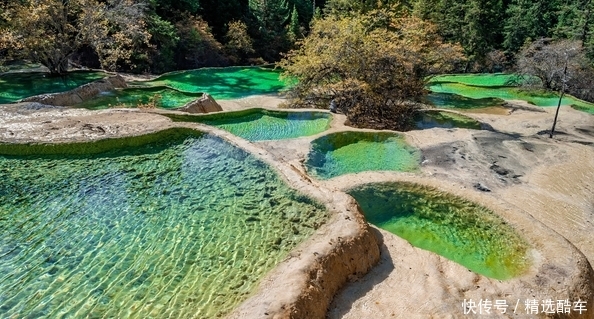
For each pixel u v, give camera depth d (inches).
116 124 521.3
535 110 888.3
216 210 353.1
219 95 943.0
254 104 877.2
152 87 867.4
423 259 311.0
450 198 415.5
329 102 794.8
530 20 1365.7
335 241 286.0
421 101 852.0
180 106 739.4
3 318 234.8
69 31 886.4
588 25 1210.0
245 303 231.0
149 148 482.6
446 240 364.8
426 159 538.9
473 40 1355.8
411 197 422.6
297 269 255.4
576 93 1071.6
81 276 271.7
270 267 277.0
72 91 740.7
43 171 422.9
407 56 780.0
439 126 722.2
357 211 332.8
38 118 543.8
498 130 711.7
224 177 411.5
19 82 824.3
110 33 1048.2
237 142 466.0
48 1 808.9
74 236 316.8
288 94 849.5
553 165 552.1
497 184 483.2
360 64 757.9
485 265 330.6
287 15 1583.4
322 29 828.0
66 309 242.4
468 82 1213.1
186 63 1272.1
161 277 270.7
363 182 439.5
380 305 258.7
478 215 390.9
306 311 231.3
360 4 1179.3
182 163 445.7
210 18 1441.9
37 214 345.7
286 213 342.0
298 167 470.0
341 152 556.7
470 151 577.3
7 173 414.9
